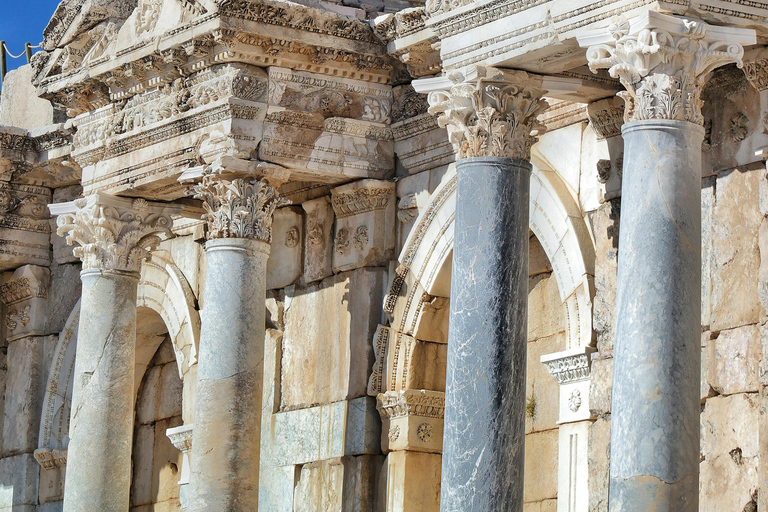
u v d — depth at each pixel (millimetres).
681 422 17031
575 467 21484
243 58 23641
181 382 32750
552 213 22516
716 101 20234
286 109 24000
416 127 24859
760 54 19031
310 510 26016
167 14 24531
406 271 25016
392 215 25594
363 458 25141
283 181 24469
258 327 24031
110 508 26625
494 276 19781
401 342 24969
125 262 27234
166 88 25141
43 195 33062
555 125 22859
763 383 19000
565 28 18688
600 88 20828
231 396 23688
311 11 23719
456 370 19750
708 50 17641
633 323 17297
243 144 23766
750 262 19594
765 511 18750
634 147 17703
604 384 21172
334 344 26078
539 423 24000
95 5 26156
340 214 26188
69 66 27031
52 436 32688
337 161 24906
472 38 20031
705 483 19750
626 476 17047
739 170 19859
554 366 22016
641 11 17719
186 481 29266
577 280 21984
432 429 24719
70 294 32781
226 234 24031
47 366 33062
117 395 26922
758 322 19391
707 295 20109
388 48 24391
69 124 27594
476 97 20094
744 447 19328
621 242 17688
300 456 26359
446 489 19547
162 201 27438
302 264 27125
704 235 20234
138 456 33406
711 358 19922
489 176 20047
